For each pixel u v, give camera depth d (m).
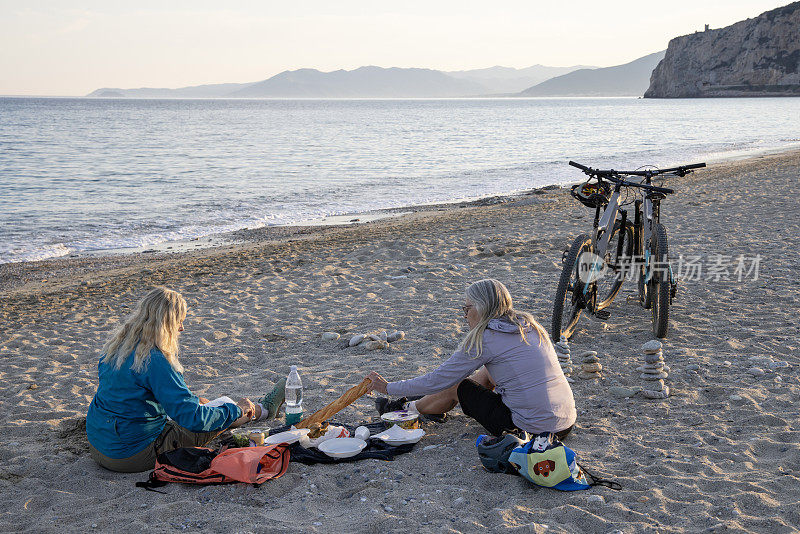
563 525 3.65
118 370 4.41
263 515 3.87
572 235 14.45
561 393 4.51
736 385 5.82
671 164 34.41
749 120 84.06
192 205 24.48
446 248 13.43
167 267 13.66
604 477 4.22
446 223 17.77
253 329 8.40
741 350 6.78
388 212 22.23
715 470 4.26
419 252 13.01
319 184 30.48
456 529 3.62
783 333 7.26
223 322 8.75
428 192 27.38
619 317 8.23
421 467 4.51
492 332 4.52
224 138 64.25
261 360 7.26
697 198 18.73
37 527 3.77
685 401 5.52
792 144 45.81
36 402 6.11
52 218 21.77
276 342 7.87
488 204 22.86
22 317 9.84
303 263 12.74
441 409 5.20
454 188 28.47
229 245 17.05
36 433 5.38
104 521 3.79
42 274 14.29
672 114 112.12
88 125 90.56
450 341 7.54
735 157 37.09
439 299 9.50
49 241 18.22
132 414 4.45
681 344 7.08
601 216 7.35
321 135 68.81
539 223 16.48
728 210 16.16
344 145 54.25
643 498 3.91
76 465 4.65
